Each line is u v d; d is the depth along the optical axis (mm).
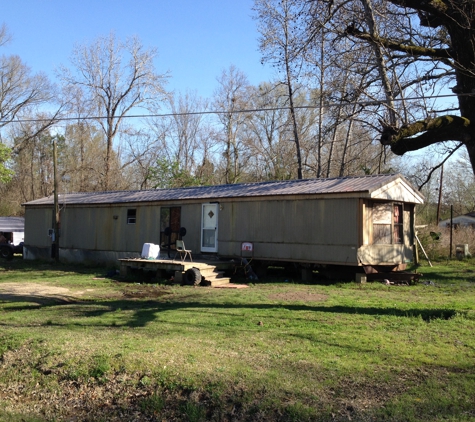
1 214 41812
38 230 24312
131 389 6238
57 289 14055
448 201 43062
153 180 36688
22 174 43156
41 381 6785
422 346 6977
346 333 7766
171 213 18750
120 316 9766
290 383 5750
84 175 40094
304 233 14922
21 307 11438
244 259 16156
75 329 8664
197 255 17672
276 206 15633
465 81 8594
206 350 7012
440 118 8266
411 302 10727
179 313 9812
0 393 6758
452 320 8562
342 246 14086
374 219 14539
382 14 10719
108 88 38406
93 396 6320
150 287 14242
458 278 15086
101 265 21016
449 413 4934
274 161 34219
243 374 6047
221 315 9484
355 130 22969
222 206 17047
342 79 13039
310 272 15141
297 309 9938
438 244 21047
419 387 5516
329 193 14266
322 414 5098
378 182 14125
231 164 38375
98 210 21359
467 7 8422
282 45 14688
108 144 38500
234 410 5492
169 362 6582
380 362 6336
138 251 19672
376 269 14734
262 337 7652
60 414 6141
